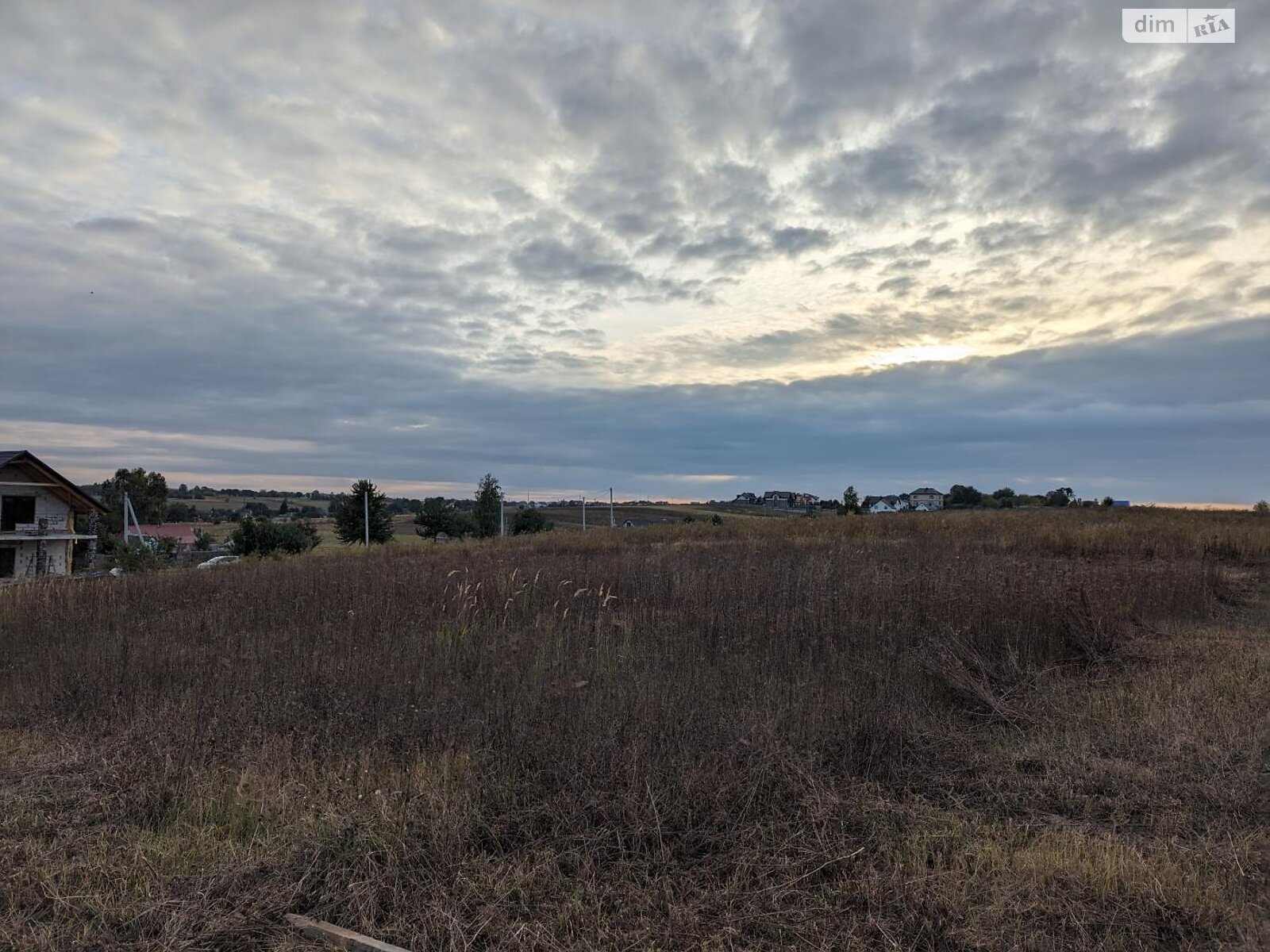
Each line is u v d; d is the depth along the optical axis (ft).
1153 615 31.48
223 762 16.96
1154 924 10.31
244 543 130.11
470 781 15.17
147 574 51.72
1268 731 16.79
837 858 12.21
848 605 28.84
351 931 10.93
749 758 15.11
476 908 11.34
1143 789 14.53
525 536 94.17
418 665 23.22
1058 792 14.56
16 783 16.42
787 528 82.17
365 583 38.60
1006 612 26.58
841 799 14.11
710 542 71.26
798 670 22.53
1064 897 10.87
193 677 23.58
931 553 45.50
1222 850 11.94
